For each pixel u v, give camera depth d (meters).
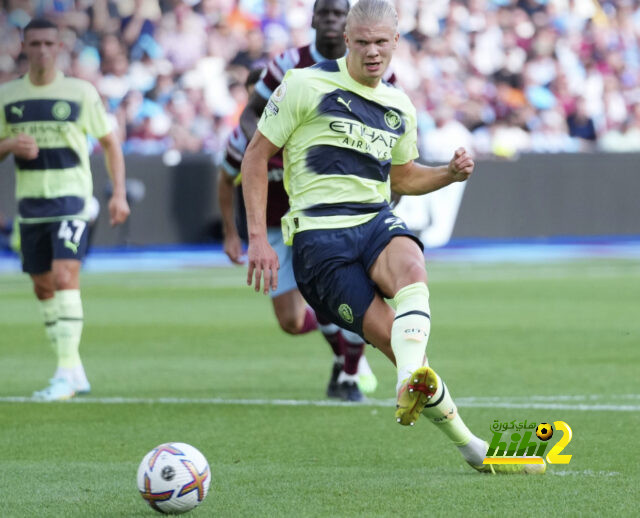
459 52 78.56
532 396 23.53
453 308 42.62
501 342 33.09
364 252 15.19
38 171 25.11
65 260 24.66
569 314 40.47
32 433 19.80
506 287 50.66
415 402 13.23
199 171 65.00
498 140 76.38
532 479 15.05
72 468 16.50
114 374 27.66
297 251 15.56
